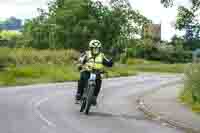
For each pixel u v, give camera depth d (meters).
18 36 93.81
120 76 47.47
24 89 23.70
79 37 69.38
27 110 14.83
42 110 14.99
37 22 86.06
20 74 34.09
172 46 97.19
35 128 11.39
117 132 11.38
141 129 12.10
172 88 28.58
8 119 12.73
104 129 11.74
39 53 44.00
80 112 14.95
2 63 36.31
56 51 47.09
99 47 14.64
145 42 94.75
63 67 42.97
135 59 88.81
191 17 15.38
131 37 82.44
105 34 70.75
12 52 40.12
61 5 76.31
